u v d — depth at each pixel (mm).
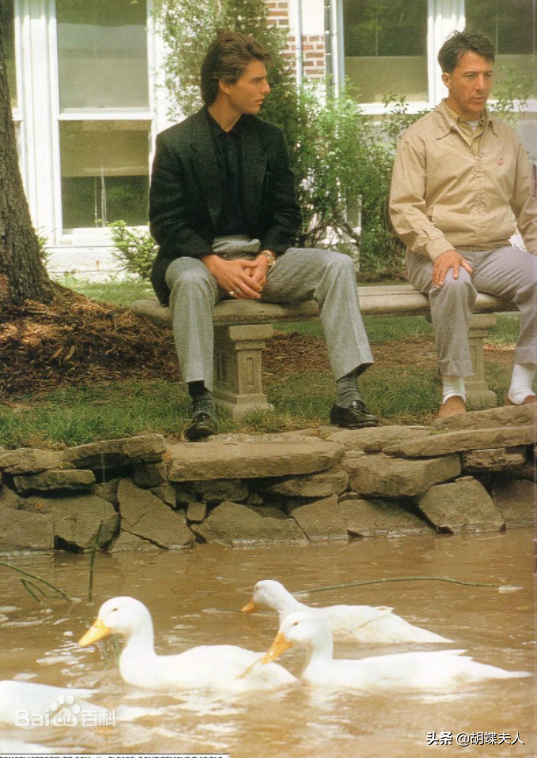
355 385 5918
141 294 11742
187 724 2760
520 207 6441
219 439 5684
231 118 6129
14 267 8383
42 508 5121
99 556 4914
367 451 5562
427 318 6641
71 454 5230
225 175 6141
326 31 14539
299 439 5617
